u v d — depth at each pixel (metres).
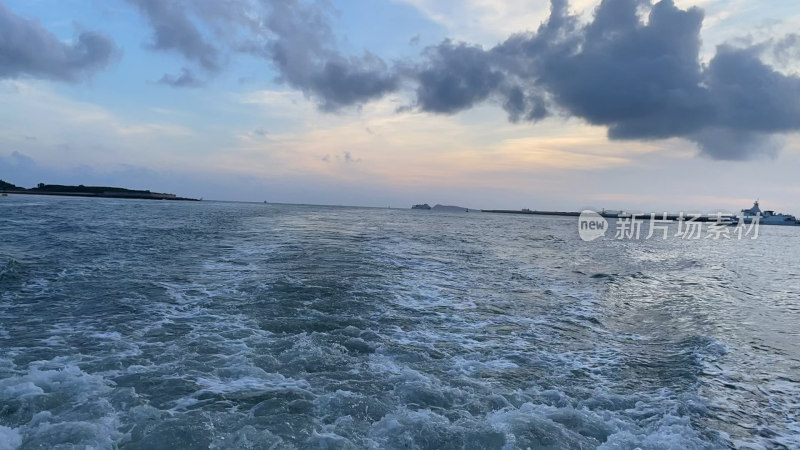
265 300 9.26
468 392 5.45
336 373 5.73
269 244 19.23
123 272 11.59
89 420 4.12
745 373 6.90
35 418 4.09
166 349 6.32
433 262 17.08
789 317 10.95
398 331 7.92
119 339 6.71
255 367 5.75
